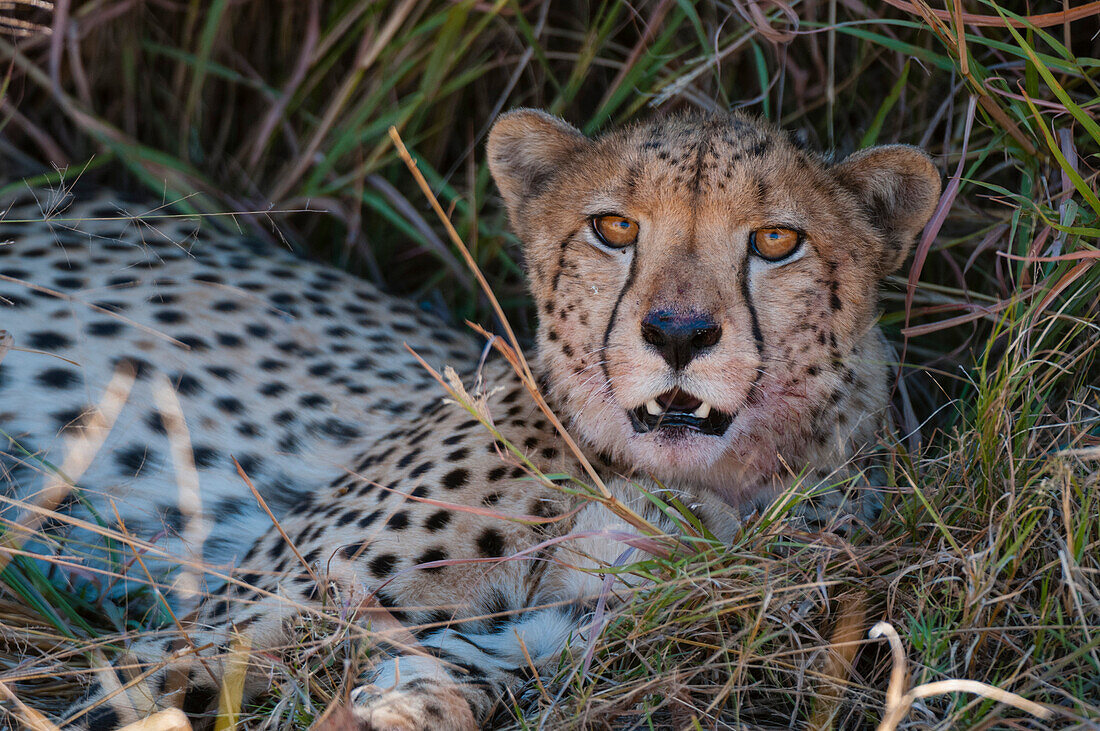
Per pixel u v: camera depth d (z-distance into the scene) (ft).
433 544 18.12
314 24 28.14
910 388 25.55
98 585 19.36
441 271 29.12
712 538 17.69
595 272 18.75
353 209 29.01
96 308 19.74
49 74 28.96
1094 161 22.75
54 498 19.70
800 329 18.40
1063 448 18.63
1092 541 16.70
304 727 15.44
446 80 29.40
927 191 19.90
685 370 17.47
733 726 15.44
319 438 22.06
